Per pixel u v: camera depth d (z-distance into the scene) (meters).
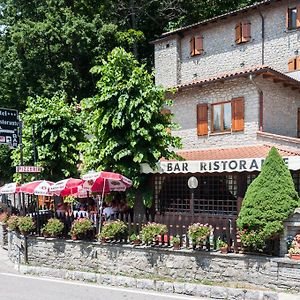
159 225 14.27
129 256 14.69
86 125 20.52
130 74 17.00
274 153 12.39
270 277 11.74
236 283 12.34
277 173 12.21
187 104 23.47
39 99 22.45
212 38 30.75
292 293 11.30
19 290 13.02
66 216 17.56
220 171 16.88
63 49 36.22
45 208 22.27
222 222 13.09
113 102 16.88
